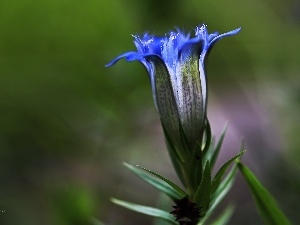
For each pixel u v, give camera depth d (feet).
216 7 1.53
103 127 1.43
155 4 1.25
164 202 0.85
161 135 1.47
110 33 1.61
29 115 1.58
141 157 1.42
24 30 1.77
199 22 1.29
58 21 1.76
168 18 1.26
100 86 1.54
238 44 1.68
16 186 1.46
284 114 1.39
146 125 1.46
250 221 1.33
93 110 1.51
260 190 0.75
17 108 1.60
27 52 1.73
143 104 1.41
